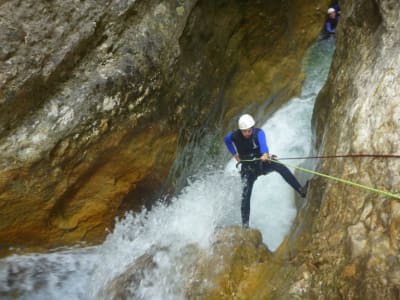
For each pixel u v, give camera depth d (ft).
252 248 14.19
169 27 16.52
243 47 21.15
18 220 14.67
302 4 23.86
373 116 11.77
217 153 21.25
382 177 10.67
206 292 13.16
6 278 14.74
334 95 15.78
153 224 17.15
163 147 17.06
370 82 12.89
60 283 15.19
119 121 15.35
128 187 16.67
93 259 16.14
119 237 16.89
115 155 15.71
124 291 14.15
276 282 12.31
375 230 10.24
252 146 16.16
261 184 19.72
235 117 21.93
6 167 13.44
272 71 22.85
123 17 15.34
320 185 13.61
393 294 9.16
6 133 13.43
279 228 17.29
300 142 21.62
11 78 13.19
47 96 14.11
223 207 17.58
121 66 15.24
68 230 16.10
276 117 23.72
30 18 13.58
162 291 13.88
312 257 11.75
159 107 16.61
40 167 14.07
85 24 14.55
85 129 14.64
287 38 23.02
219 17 18.85
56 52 14.03
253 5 19.83
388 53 12.72
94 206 16.30
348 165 11.89
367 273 9.86
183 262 14.42
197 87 18.42
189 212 17.33
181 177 18.90
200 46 18.42
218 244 14.55
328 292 10.71
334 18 24.40
